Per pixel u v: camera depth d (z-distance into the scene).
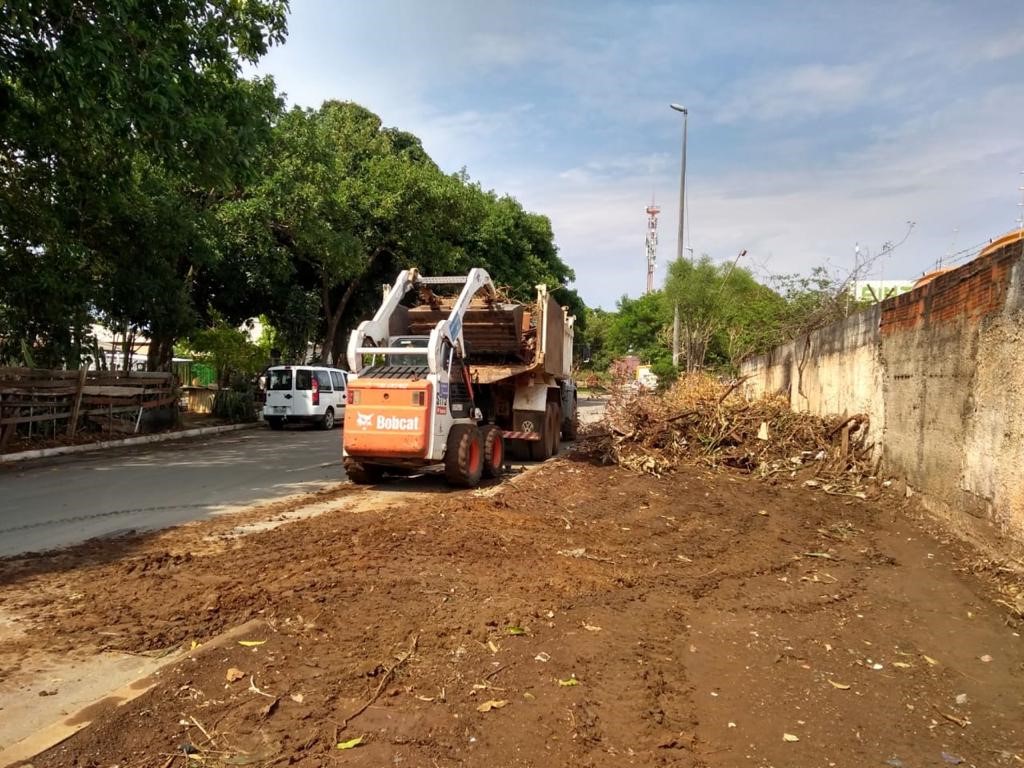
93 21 10.38
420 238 27.59
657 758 3.37
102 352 20.33
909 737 3.70
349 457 10.59
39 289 14.84
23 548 6.94
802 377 15.85
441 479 11.39
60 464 13.34
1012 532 6.45
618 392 15.02
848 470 11.15
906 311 9.60
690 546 7.44
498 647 4.50
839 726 3.78
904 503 9.35
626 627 4.97
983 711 4.01
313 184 22.66
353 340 10.38
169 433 18.73
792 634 5.05
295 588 5.44
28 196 14.20
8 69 9.98
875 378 11.03
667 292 30.69
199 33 12.27
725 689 4.15
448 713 3.68
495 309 12.42
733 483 11.13
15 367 15.02
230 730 3.45
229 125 13.12
